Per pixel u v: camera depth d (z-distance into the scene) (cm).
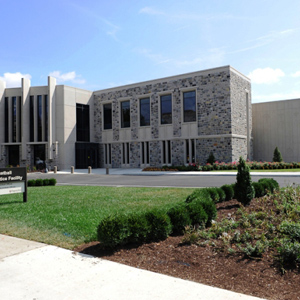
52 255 520
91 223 721
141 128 3597
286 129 3472
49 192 1398
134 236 546
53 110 3609
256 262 453
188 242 550
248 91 3488
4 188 1051
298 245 446
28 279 421
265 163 2911
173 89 3341
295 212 653
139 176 2495
